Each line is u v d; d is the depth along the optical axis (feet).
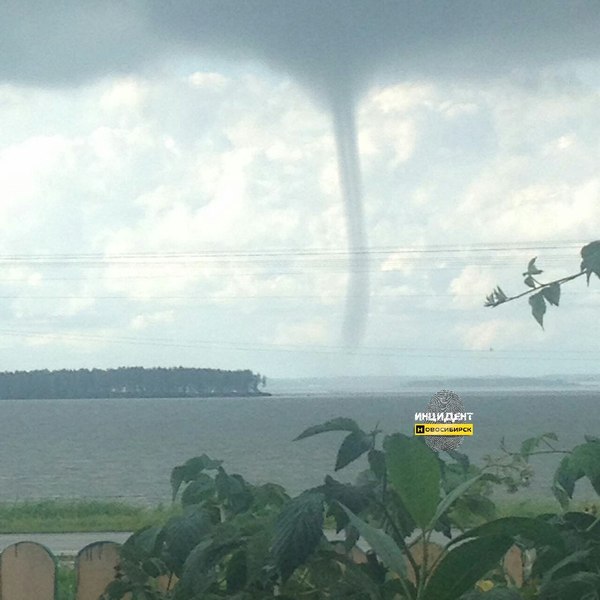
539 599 10.97
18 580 16.16
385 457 10.91
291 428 508.53
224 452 267.59
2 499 152.97
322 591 11.50
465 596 10.16
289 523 10.11
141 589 12.87
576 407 654.94
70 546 58.13
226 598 11.37
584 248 11.64
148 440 393.09
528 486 12.45
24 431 515.09
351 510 11.00
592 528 11.46
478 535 10.03
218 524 12.14
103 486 181.98
